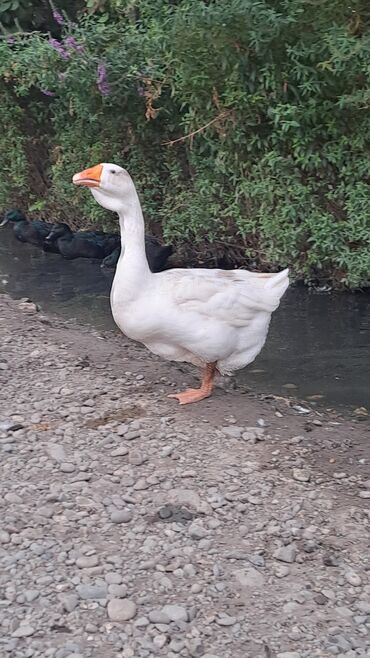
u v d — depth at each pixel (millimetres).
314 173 3375
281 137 3219
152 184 4047
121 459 1888
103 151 4137
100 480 1791
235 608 1380
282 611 1375
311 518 1663
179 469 1840
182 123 3600
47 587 1418
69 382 2359
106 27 3660
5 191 4906
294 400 2420
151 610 1367
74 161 4297
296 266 3482
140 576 1458
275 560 1520
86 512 1659
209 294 2047
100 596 1396
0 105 4582
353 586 1450
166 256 3965
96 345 2809
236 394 2365
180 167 3893
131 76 3562
